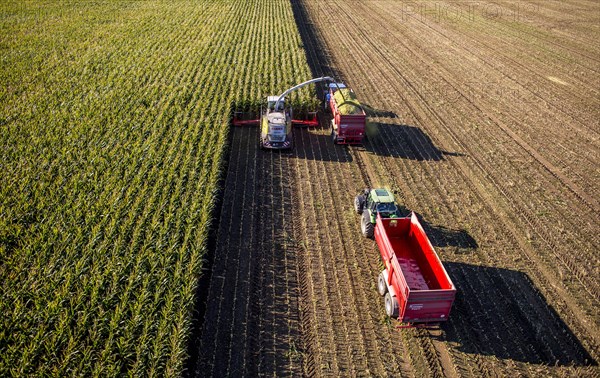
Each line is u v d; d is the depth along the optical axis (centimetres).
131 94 2989
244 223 2003
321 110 3158
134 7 5516
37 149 2302
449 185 2355
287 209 2114
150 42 4112
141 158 2228
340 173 2431
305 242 1905
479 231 2016
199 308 1532
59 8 5312
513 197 2277
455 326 1551
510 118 3141
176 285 1523
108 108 2761
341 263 1797
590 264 1850
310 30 5131
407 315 1421
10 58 3578
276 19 5159
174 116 2716
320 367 1388
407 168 2503
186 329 1370
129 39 4194
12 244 1691
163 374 1252
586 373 1400
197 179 2148
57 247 1653
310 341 1472
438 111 3209
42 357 1259
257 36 4441
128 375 1238
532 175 2477
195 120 2672
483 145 2770
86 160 2220
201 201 1997
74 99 2894
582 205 2241
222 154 2356
